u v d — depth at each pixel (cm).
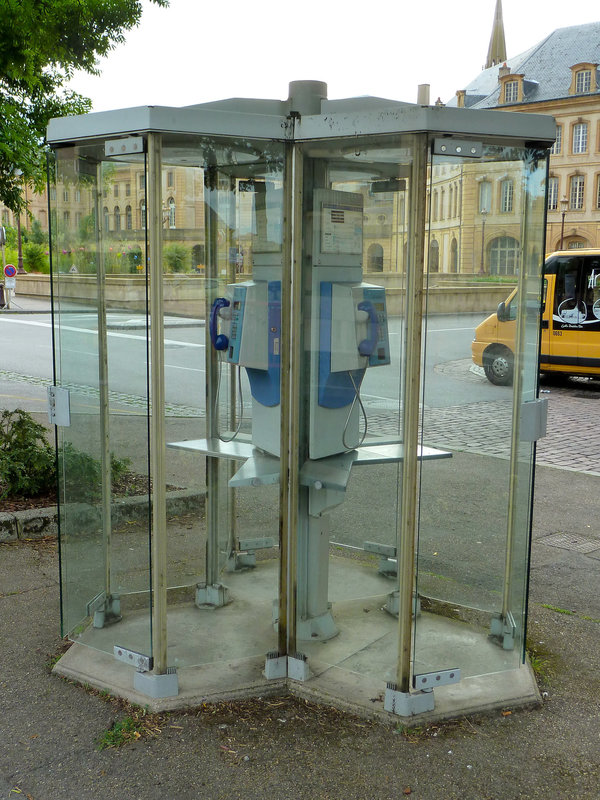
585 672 408
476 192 348
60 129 364
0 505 620
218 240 386
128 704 362
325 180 361
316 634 395
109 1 727
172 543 407
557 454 940
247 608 419
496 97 8656
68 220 387
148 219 335
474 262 352
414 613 351
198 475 411
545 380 1669
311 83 356
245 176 369
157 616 358
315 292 369
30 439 670
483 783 313
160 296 340
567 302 1527
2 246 2956
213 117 332
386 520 382
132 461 368
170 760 323
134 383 363
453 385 367
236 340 385
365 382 374
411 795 305
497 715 361
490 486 387
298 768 319
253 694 369
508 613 396
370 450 384
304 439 379
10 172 742
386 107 354
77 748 331
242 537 419
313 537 390
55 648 417
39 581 507
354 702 359
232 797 302
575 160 7688
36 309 3141
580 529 659
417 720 349
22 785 308
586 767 325
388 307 360
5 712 357
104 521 382
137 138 336
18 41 647
